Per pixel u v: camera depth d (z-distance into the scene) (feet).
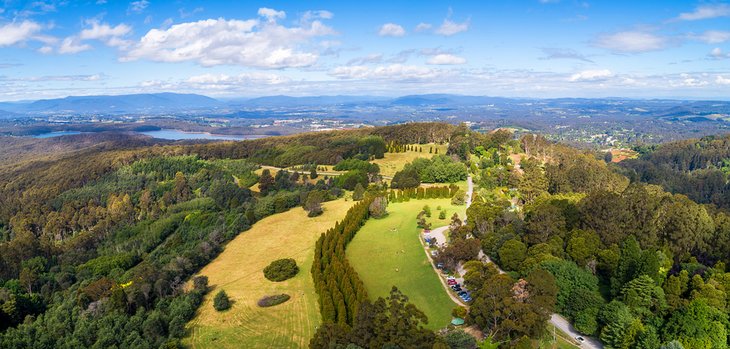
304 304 341.82
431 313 296.10
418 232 465.47
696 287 262.26
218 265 450.30
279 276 390.21
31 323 338.34
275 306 342.23
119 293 343.46
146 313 339.16
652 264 271.49
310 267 413.39
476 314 251.19
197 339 305.32
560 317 275.59
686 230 354.95
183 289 389.80
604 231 359.87
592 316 252.83
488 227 415.85
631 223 367.25
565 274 288.71
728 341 234.17
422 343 213.05
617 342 233.96
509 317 233.55
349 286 306.76
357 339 227.20
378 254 412.98
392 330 219.82
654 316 247.91
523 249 341.41
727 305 254.27
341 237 422.82
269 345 289.33
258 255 464.24
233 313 337.93
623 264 285.64
